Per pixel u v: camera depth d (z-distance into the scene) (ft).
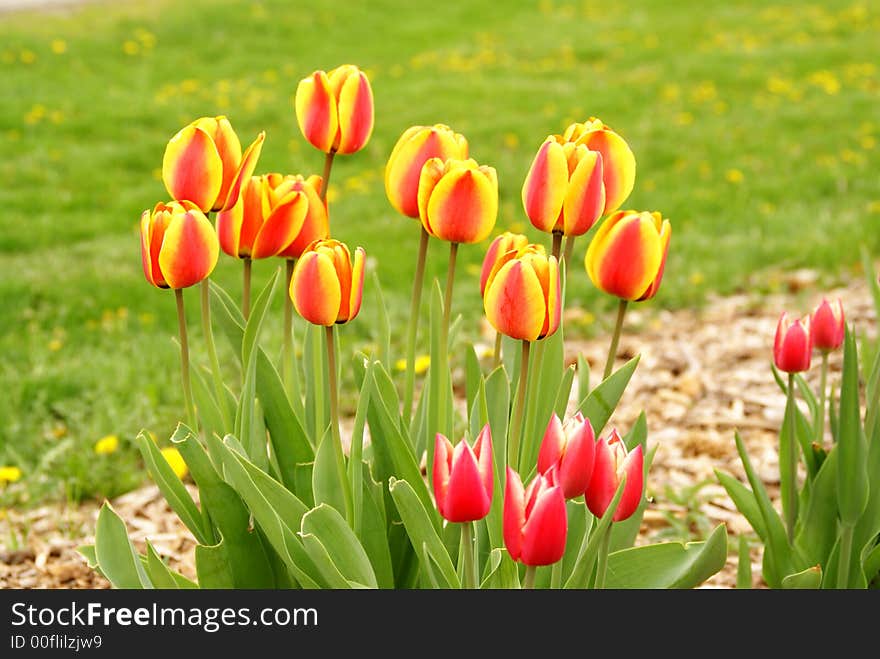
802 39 58.75
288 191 7.75
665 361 19.38
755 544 12.94
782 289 22.77
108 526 7.63
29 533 13.99
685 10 68.74
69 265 25.57
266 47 57.47
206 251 7.07
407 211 7.74
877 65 51.65
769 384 17.83
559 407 8.22
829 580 9.36
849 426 8.75
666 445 15.92
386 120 42.60
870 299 21.29
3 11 62.49
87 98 44.70
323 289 6.81
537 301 6.56
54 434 16.69
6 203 31.81
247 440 8.11
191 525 8.14
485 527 8.23
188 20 60.08
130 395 17.71
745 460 9.64
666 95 46.78
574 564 8.05
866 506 9.27
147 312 22.44
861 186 31.68
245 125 42.01
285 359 8.50
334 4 67.05
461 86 48.52
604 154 7.31
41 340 20.65
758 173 34.42
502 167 35.55
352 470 7.72
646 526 13.57
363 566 7.23
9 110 42.04
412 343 8.55
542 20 66.85
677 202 31.19
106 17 60.54
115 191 33.83
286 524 7.50
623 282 7.20
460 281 24.86
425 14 67.82
